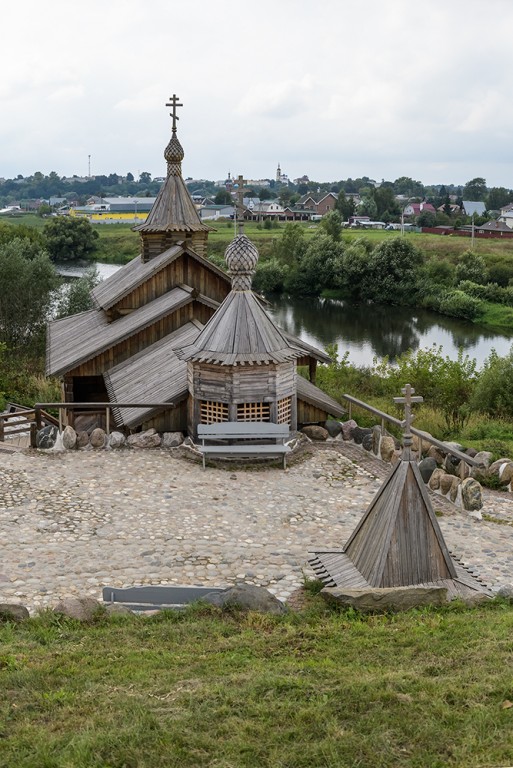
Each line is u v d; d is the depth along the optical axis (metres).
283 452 20.11
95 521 16.69
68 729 8.20
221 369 20.59
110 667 9.73
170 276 28.58
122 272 34.38
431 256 95.62
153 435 21.52
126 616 11.66
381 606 11.74
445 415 30.11
